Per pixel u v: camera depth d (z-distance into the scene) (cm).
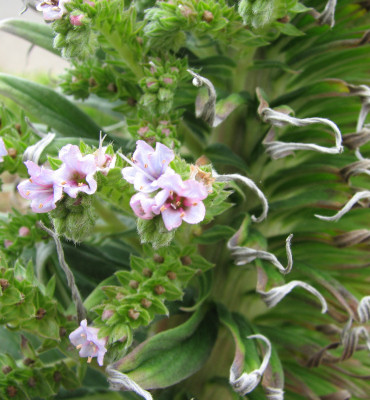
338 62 22
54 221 16
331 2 19
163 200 15
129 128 20
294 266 21
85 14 17
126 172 15
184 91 22
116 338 17
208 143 23
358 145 20
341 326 23
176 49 20
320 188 22
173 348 19
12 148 19
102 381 23
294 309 24
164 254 19
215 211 17
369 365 25
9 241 21
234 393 21
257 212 22
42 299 19
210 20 18
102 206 21
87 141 21
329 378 23
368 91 20
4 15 62
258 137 22
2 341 24
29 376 20
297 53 22
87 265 22
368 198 20
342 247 21
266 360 18
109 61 21
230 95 20
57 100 22
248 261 19
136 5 21
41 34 23
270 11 17
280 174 22
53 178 15
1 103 21
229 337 23
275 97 23
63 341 19
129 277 18
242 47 20
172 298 18
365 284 23
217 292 23
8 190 29
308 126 22
